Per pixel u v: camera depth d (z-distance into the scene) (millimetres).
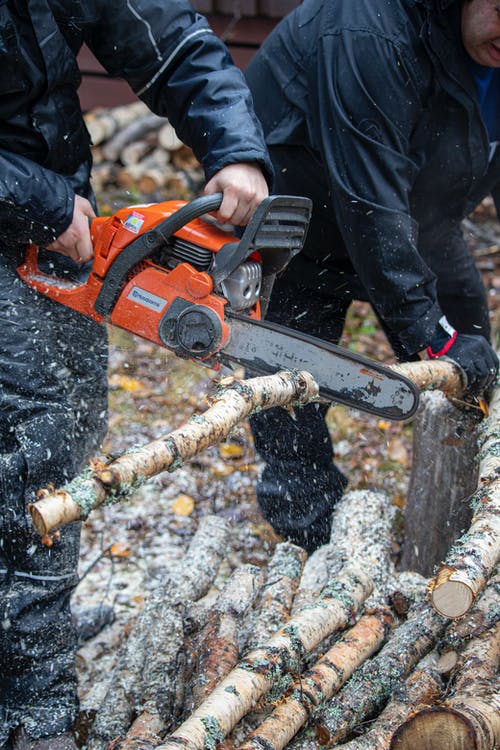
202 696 2133
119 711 2264
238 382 2025
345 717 2021
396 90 2371
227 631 2354
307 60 2600
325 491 3146
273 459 3123
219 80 2299
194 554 2844
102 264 2213
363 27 2375
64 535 2211
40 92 2209
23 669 2156
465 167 2602
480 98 2537
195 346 2127
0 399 2148
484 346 2543
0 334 2178
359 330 5391
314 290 3021
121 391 4676
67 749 2145
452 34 2332
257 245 2066
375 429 4379
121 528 3666
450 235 3008
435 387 2445
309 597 2555
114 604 3143
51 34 2148
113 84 7227
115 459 1748
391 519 3004
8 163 2170
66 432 2232
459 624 2121
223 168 2199
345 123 2400
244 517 3750
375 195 2400
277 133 2693
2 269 2252
